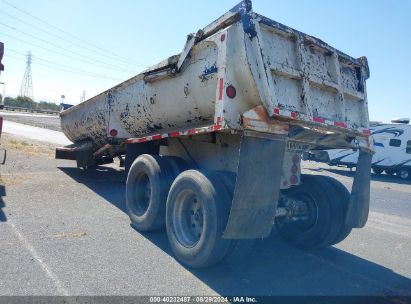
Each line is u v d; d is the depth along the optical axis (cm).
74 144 1092
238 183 382
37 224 543
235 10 423
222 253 402
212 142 518
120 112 736
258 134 396
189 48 495
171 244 457
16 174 936
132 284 375
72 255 436
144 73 616
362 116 559
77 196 756
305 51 470
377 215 916
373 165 2456
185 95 529
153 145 632
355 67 568
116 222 591
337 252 557
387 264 519
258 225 399
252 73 405
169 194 468
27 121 3584
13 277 366
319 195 539
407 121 2384
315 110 470
